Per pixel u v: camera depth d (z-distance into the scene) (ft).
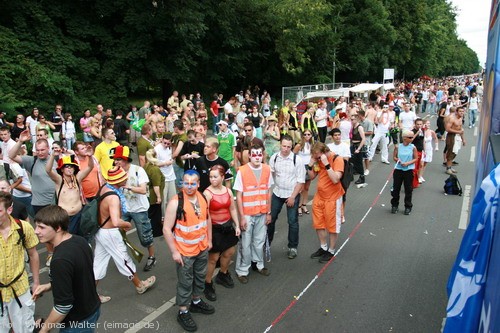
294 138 38.68
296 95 94.07
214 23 89.45
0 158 21.59
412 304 17.38
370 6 134.41
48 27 62.13
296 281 19.53
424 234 25.52
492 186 6.29
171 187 26.21
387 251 23.00
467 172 42.09
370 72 157.17
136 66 73.20
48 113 58.59
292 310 17.01
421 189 36.09
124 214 19.66
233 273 20.49
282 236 25.53
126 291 18.65
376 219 28.40
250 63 108.88
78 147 20.54
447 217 28.66
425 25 171.42
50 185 20.99
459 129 40.65
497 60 8.43
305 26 99.14
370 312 16.78
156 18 72.64
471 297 6.35
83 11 69.10
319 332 15.48
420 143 33.65
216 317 16.51
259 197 19.30
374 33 136.15
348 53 135.33
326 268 20.90
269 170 19.63
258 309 17.10
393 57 159.43
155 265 21.36
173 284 19.34
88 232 16.80
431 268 20.81
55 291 10.60
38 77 57.31
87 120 50.19
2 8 58.90
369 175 41.57
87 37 68.74
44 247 23.72
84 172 20.42
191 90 93.71
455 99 73.20
